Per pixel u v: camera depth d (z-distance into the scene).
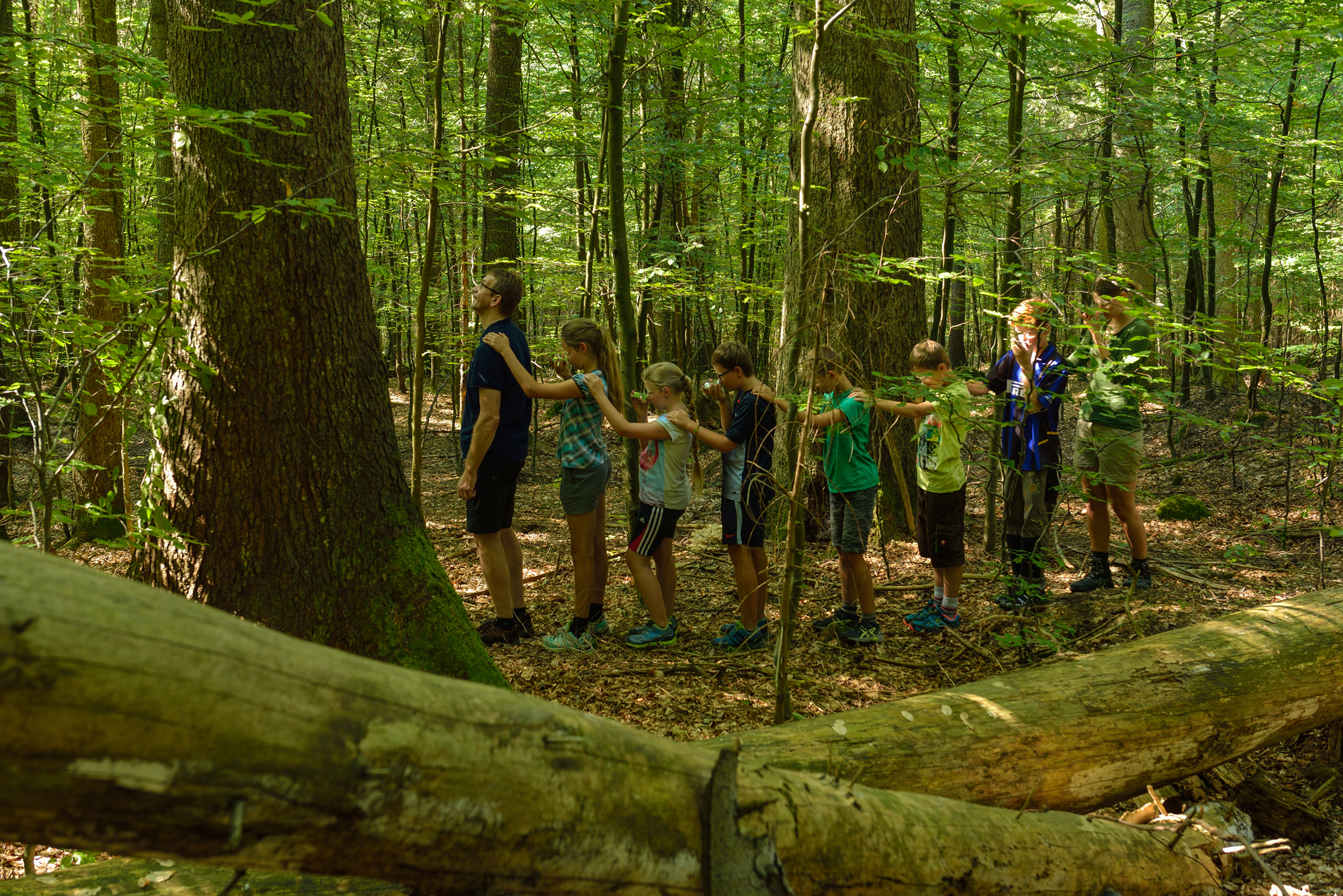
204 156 3.11
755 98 7.67
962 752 2.62
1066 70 6.01
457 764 1.20
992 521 5.95
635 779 1.45
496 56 9.88
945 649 4.40
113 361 2.95
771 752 2.48
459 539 6.79
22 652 0.88
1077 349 3.80
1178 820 2.85
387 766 1.12
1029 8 2.65
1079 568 5.53
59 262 3.56
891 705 2.77
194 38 3.09
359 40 9.80
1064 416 8.59
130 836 0.99
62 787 0.92
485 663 3.43
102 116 4.84
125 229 8.30
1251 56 6.18
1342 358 8.30
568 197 7.18
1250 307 11.81
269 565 3.19
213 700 1.00
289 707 1.06
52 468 2.67
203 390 3.15
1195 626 3.38
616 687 3.92
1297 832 2.97
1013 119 5.29
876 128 6.00
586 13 5.12
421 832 1.17
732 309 11.11
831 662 4.24
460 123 8.29
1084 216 7.18
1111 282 3.89
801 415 3.43
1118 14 7.78
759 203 9.05
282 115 2.81
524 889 1.31
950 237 6.09
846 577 4.50
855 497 4.37
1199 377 11.18
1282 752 3.50
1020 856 2.17
